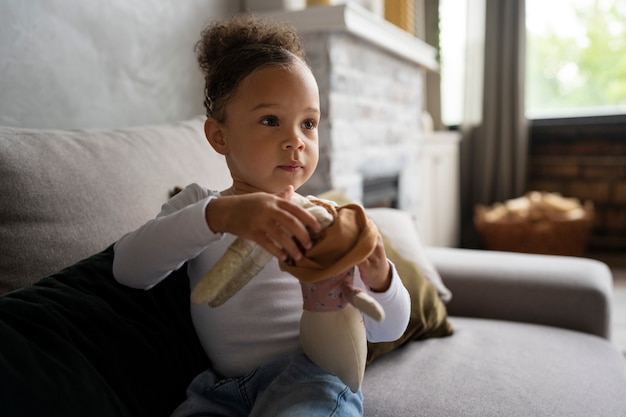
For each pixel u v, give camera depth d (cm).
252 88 68
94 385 61
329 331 61
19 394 54
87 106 131
